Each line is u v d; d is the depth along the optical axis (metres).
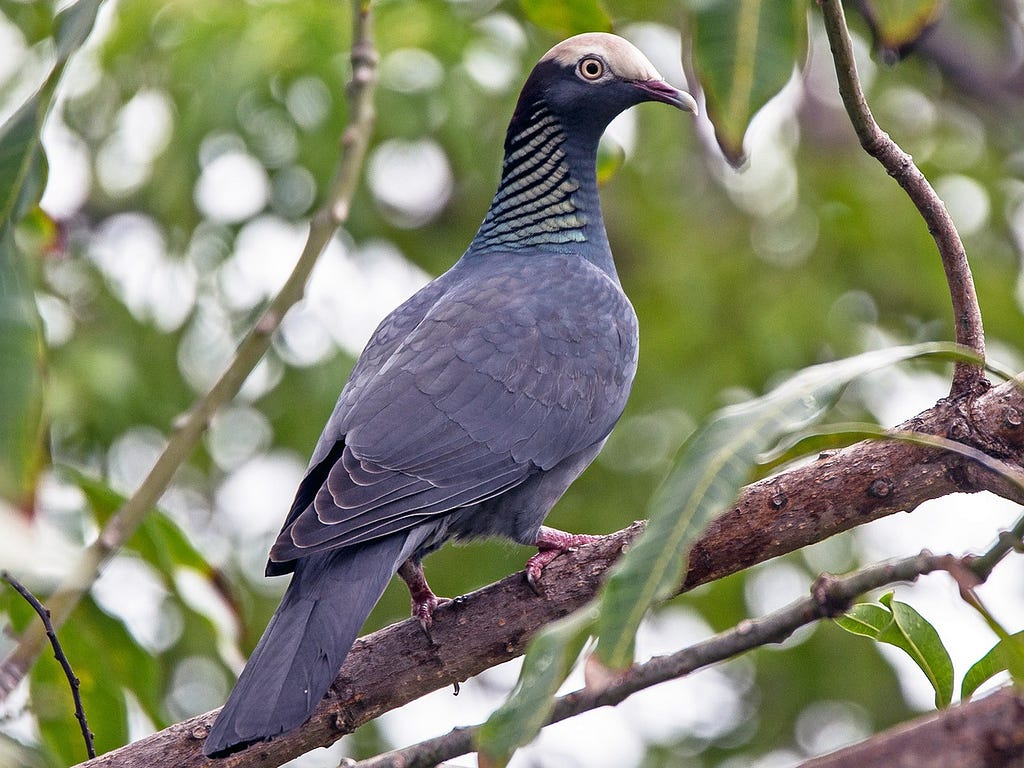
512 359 9.17
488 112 13.76
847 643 14.37
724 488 5.17
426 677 7.76
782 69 5.53
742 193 15.63
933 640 6.55
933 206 7.22
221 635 8.81
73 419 13.55
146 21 13.39
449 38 13.36
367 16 6.38
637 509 14.10
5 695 5.30
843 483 7.40
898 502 7.37
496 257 10.43
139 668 8.57
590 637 5.44
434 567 14.34
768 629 5.55
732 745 14.79
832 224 15.16
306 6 13.37
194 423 5.59
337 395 13.98
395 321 9.73
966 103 16.47
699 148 15.47
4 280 5.56
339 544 7.73
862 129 6.89
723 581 14.21
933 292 14.81
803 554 14.31
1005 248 15.68
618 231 15.71
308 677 7.14
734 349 14.55
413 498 8.35
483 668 7.83
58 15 6.00
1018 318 14.79
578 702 5.77
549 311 9.55
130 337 14.23
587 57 10.53
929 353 5.83
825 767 5.18
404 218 15.27
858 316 14.91
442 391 8.88
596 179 10.78
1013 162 16.50
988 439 7.24
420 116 13.05
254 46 12.97
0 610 8.45
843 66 6.55
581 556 7.94
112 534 5.38
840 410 14.27
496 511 9.15
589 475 14.51
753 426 5.33
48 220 8.50
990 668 6.32
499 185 10.77
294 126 13.19
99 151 14.38
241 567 14.95
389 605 14.43
